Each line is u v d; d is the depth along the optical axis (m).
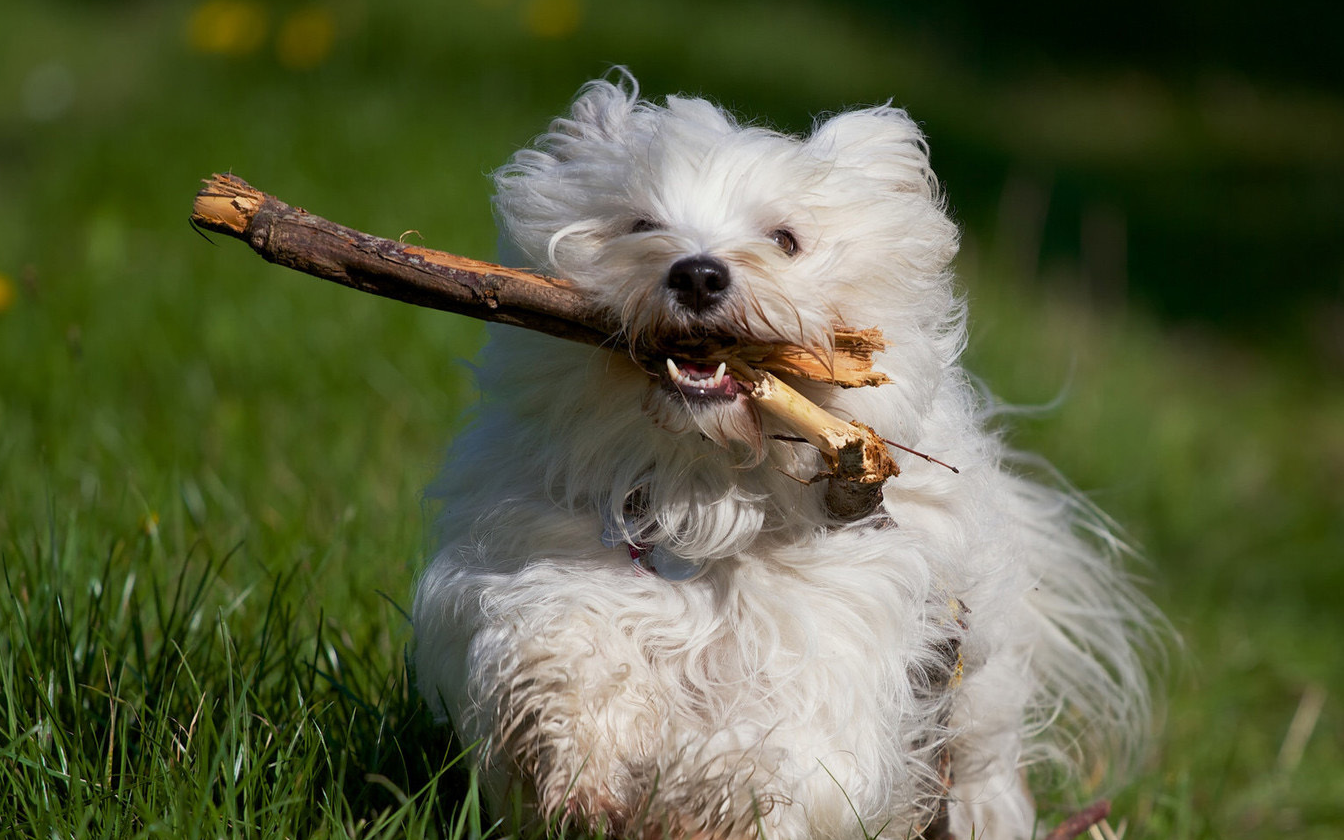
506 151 13.01
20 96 16.64
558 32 17.34
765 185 4.52
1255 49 27.38
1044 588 6.01
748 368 4.23
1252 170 22.09
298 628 5.37
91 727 4.52
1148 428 11.20
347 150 12.62
